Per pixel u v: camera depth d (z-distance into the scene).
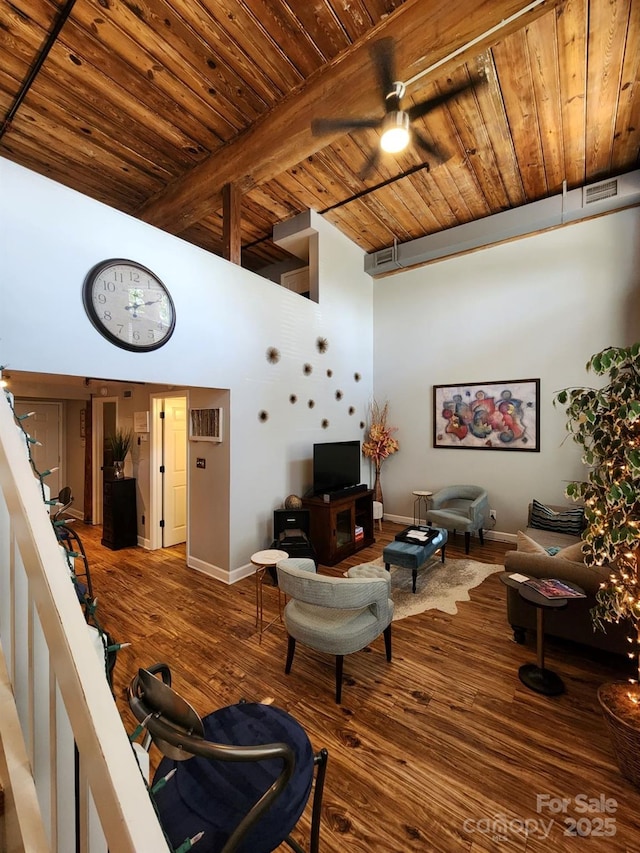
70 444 6.32
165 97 2.81
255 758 0.82
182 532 4.85
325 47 2.46
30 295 2.26
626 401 1.77
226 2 2.13
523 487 4.62
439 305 5.26
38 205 2.29
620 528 1.74
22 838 0.76
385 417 5.79
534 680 2.16
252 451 3.81
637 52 2.44
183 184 3.71
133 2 2.11
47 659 0.87
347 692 2.11
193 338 3.22
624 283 4.02
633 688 1.74
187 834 0.93
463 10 2.08
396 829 1.40
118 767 0.61
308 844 1.35
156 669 1.21
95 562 4.11
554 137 3.24
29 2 2.10
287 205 4.37
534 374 4.54
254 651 2.50
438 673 2.28
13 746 0.87
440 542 3.66
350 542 4.33
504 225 4.41
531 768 1.64
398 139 2.23
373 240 5.30
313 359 4.66
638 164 3.62
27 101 2.81
